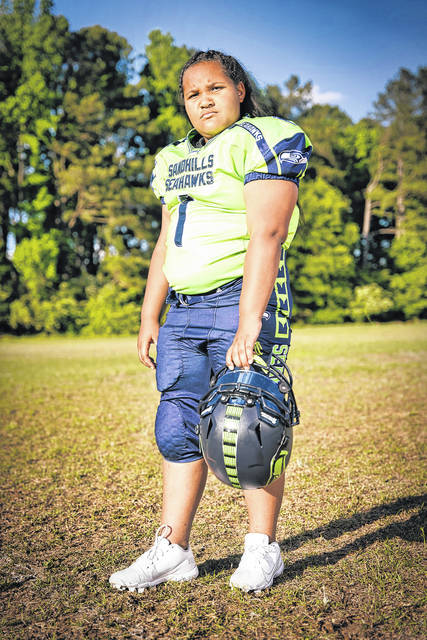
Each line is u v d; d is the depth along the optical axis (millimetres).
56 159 33219
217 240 2184
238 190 2150
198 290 2230
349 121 46312
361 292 36250
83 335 30047
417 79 40281
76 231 35781
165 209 2559
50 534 2994
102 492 3701
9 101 31781
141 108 32750
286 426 2018
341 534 2865
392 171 42281
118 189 31891
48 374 10633
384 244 43062
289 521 3072
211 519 3158
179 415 2256
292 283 35719
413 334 21656
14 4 32688
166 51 35250
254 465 1971
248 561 2232
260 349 2121
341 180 39219
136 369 11336
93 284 32656
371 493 3504
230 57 2227
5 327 31062
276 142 2051
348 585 2291
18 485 3879
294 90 40000
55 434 5520
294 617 2055
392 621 2006
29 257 30219
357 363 11016
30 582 2434
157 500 3520
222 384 2021
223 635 1953
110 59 35219
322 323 35969
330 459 4328
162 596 2242
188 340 2256
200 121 2195
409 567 2438
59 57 32781
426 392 7500
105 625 2045
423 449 4613
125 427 5809
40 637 1980
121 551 2750
